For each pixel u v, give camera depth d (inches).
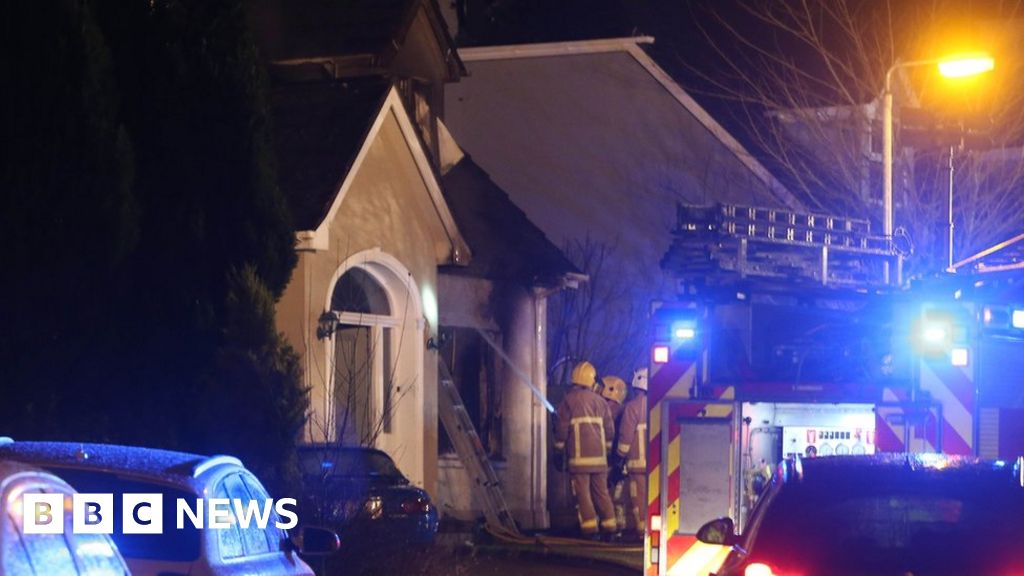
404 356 918.4
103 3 637.9
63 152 571.2
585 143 1443.2
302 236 789.9
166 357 614.5
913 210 1229.7
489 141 1460.4
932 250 1219.2
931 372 547.8
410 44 1080.2
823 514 334.6
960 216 1251.2
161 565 317.7
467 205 1132.5
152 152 634.2
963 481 340.8
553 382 1449.3
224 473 348.5
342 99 877.8
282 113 877.2
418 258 928.3
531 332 1119.0
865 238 642.2
